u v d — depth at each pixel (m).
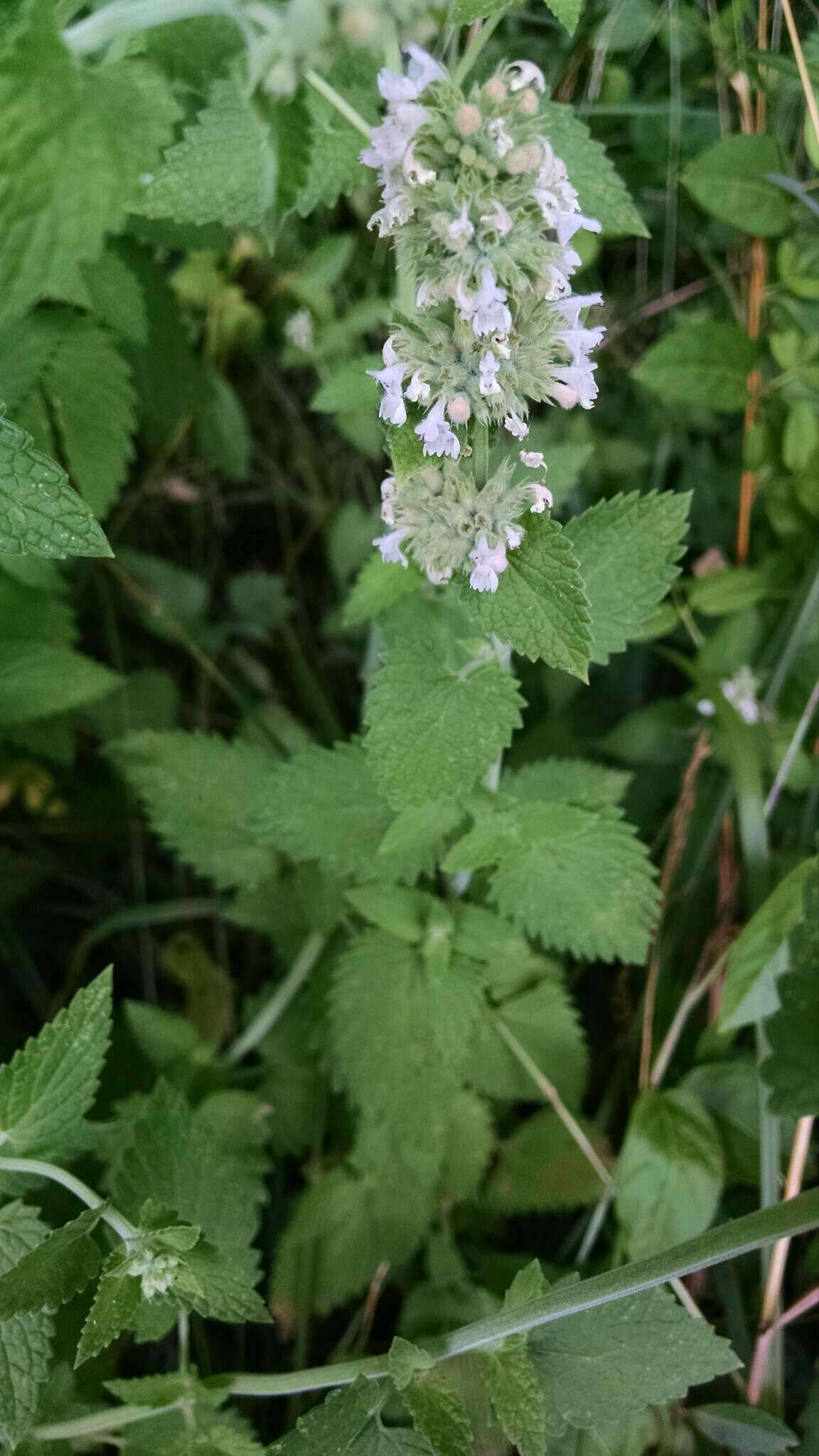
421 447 0.14
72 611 0.25
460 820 0.20
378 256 0.28
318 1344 0.23
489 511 0.15
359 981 0.22
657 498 0.18
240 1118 0.23
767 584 0.27
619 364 0.28
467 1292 0.22
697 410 0.28
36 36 0.12
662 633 0.28
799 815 0.26
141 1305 0.17
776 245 0.25
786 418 0.25
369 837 0.21
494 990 0.24
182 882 0.30
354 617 0.20
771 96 0.23
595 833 0.20
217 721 0.31
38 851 0.29
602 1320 0.17
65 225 0.12
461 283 0.13
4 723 0.23
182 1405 0.17
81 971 0.29
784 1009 0.18
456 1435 0.15
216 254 0.27
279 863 0.25
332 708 0.32
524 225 0.14
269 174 0.15
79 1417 0.18
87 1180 0.22
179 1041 0.24
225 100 0.16
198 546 0.33
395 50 0.14
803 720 0.24
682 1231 0.21
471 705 0.17
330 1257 0.23
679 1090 0.22
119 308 0.21
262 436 0.32
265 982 0.29
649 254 0.28
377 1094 0.21
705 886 0.26
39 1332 0.16
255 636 0.32
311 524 0.33
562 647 0.15
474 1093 0.24
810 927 0.18
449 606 0.20
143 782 0.24
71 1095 0.17
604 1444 0.18
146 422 0.29
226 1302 0.16
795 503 0.26
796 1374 0.22
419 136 0.13
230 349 0.30
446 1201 0.23
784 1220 0.15
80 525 0.15
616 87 0.25
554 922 0.21
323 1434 0.16
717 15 0.23
